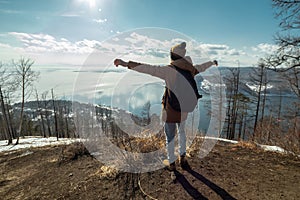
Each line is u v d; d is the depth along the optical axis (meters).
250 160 2.87
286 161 2.83
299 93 10.40
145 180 2.28
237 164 2.70
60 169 2.87
